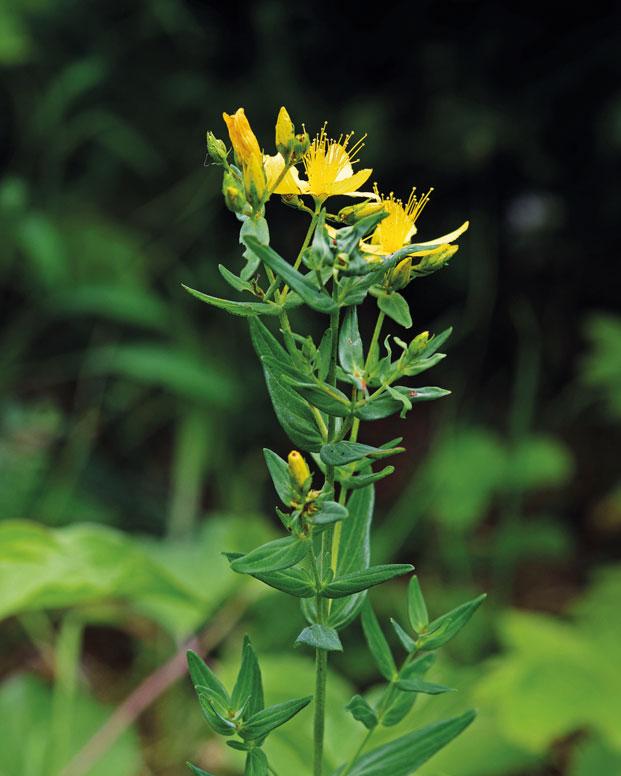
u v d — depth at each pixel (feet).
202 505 5.30
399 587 4.75
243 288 1.70
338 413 1.68
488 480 4.82
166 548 3.46
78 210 5.63
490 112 5.81
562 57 5.90
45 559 2.44
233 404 4.91
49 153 5.57
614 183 6.14
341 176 1.73
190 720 3.82
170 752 3.74
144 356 4.74
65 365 5.56
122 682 4.13
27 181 5.55
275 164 1.71
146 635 4.06
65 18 5.67
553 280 6.40
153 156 5.69
